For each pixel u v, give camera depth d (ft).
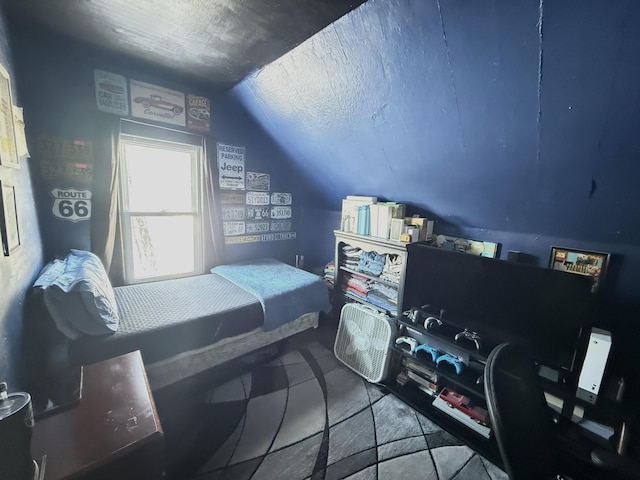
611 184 4.16
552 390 4.41
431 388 6.26
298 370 7.27
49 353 4.41
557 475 4.21
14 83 4.94
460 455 5.00
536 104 3.88
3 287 3.30
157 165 8.18
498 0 3.14
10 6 4.44
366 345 7.00
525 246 5.92
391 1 3.73
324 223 11.02
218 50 5.58
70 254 6.25
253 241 10.57
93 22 4.86
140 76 7.14
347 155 7.49
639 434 3.91
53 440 2.64
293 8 4.11
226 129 9.04
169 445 4.99
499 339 5.24
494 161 5.05
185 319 5.85
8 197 3.70
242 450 4.94
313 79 5.79
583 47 3.10
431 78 4.43
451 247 7.03
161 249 8.63
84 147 6.72
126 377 3.66
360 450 5.03
